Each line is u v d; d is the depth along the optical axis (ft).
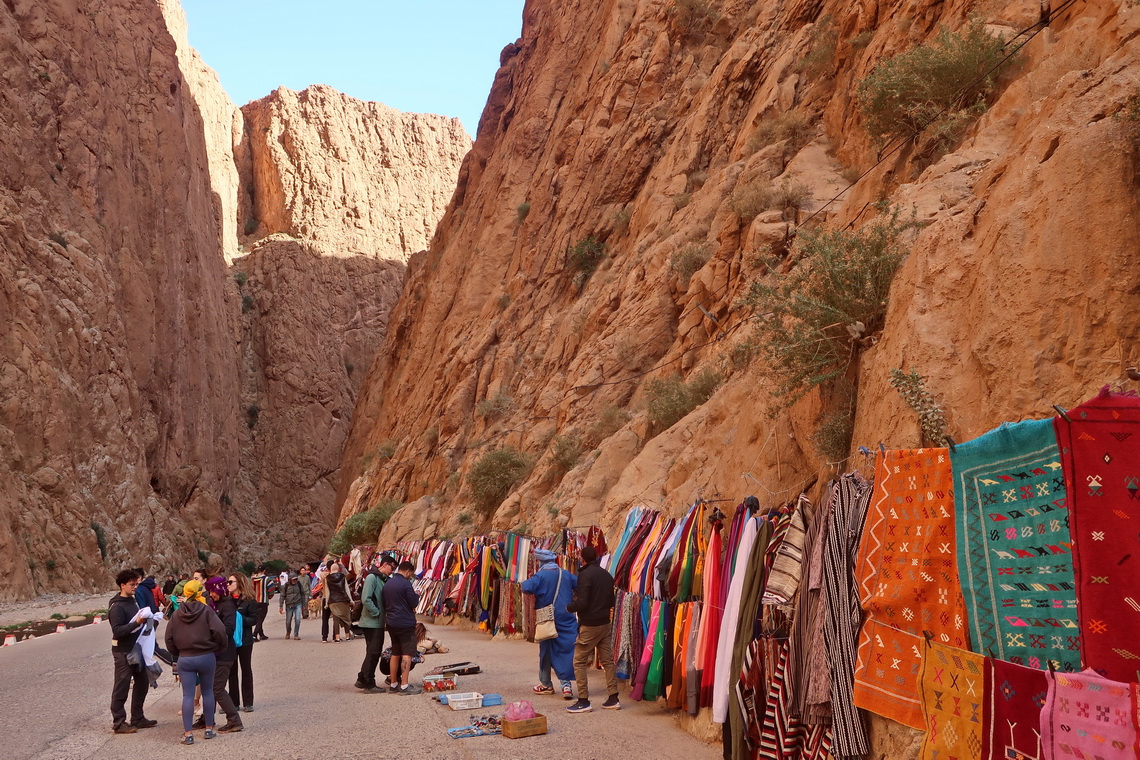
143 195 195.93
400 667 32.09
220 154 297.74
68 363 146.72
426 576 66.13
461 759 21.21
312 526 249.96
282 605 67.41
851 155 58.85
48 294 146.51
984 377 18.79
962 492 14.78
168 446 188.96
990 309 19.11
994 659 13.62
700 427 44.16
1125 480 12.24
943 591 14.98
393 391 172.86
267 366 270.46
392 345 192.13
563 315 103.35
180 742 24.03
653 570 28.12
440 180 360.89
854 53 62.64
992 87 38.63
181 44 284.20
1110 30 27.68
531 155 136.98
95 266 161.17
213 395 229.04
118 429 155.43
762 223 57.98
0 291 134.62
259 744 23.43
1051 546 13.00
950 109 39.50
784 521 20.98
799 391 26.73
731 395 41.88
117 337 163.94
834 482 18.75
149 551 155.12
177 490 189.26
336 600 54.19
